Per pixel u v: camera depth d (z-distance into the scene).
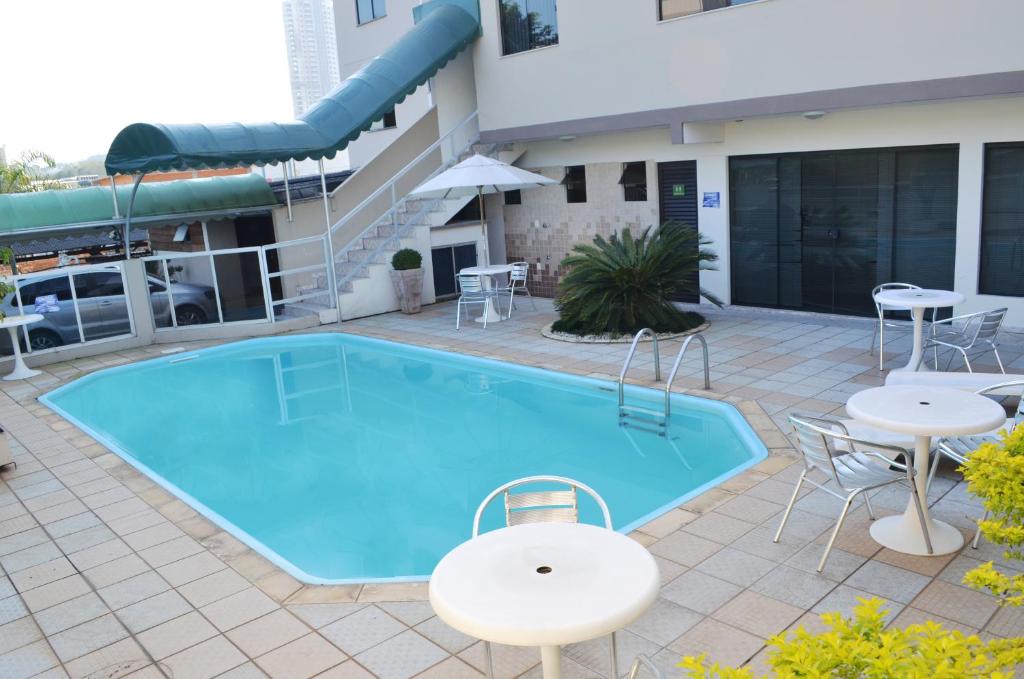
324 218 17.52
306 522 7.30
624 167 14.54
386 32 19.34
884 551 5.16
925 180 10.98
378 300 15.90
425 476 8.23
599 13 13.16
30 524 6.89
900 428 4.79
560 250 16.05
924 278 11.30
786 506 5.96
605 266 11.91
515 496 4.42
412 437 9.44
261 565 5.76
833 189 11.98
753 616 4.53
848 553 5.17
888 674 2.03
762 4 11.03
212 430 10.23
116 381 12.78
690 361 10.39
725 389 9.05
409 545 6.69
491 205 17.36
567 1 13.62
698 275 13.91
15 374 12.77
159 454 9.46
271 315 14.99
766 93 11.27
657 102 12.66
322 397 11.32
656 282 11.89
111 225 16.03
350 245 16.84
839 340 10.85
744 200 13.11
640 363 10.58
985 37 9.16
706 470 7.62
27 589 5.66
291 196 17.34
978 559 4.97
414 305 15.68
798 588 4.79
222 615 5.05
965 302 10.79
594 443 8.65
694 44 11.93
